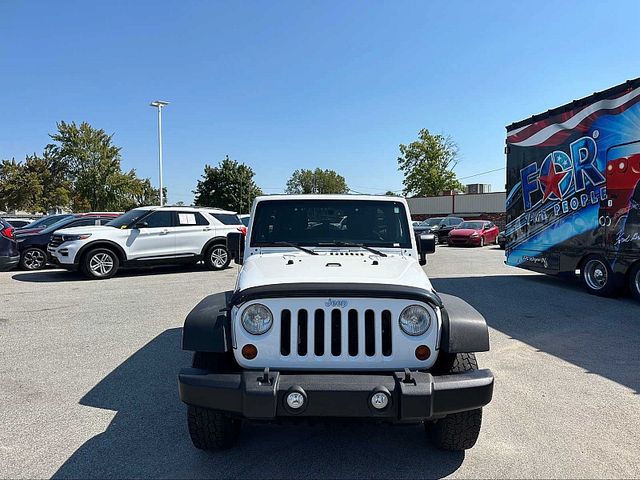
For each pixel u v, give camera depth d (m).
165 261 12.21
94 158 46.56
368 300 2.96
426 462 3.20
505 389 4.47
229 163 47.97
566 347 5.84
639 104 7.75
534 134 10.34
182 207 12.70
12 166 44.03
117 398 4.25
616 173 8.27
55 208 46.16
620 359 5.37
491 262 15.92
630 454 3.29
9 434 3.56
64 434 3.56
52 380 4.68
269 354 2.93
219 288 10.12
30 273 12.48
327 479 3.00
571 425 3.73
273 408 2.70
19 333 6.41
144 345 5.87
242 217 16.20
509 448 3.37
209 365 3.13
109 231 11.49
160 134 28.36
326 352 2.91
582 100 8.97
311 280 3.11
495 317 7.44
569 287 10.33
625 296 9.21
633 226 8.04
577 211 9.23
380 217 4.41
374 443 3.47
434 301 3.00
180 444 3.43
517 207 10.98
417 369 2.96
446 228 26.95
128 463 3.17
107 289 9.95
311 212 4.41
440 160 54.97
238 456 3.28
